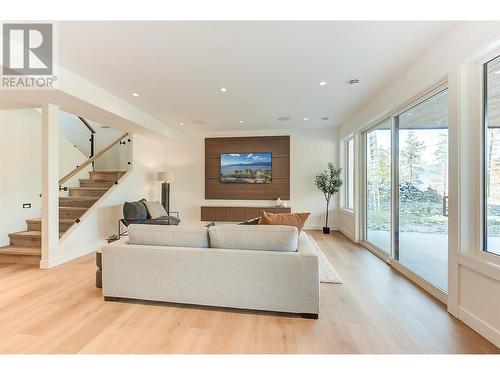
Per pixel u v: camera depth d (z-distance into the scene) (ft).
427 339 6.34
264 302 7.48
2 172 13.44
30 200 14.89
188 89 12.35
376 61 9.51
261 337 6.43
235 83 11.61
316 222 21.45
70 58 9.24
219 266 7.66
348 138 19.36
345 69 10.17
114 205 17.07
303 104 14.75
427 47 8.53
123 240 8.95
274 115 17.20
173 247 8.08
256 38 7.96
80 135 20.17
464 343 6.18
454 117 7.41
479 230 7.02
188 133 22.86
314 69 10.17
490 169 6.87
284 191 21.74
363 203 16.66
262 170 22.00
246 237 7.83
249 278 7.52
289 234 7.66
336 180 19.36
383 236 13.53
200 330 6.73
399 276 10.68
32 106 12.03
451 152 7.54
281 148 21.75
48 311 7.68
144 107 15.35
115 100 13.39
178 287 7.90
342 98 13.67
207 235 8.18
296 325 6.99
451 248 7.55
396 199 11.99
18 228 14.19
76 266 12.00
